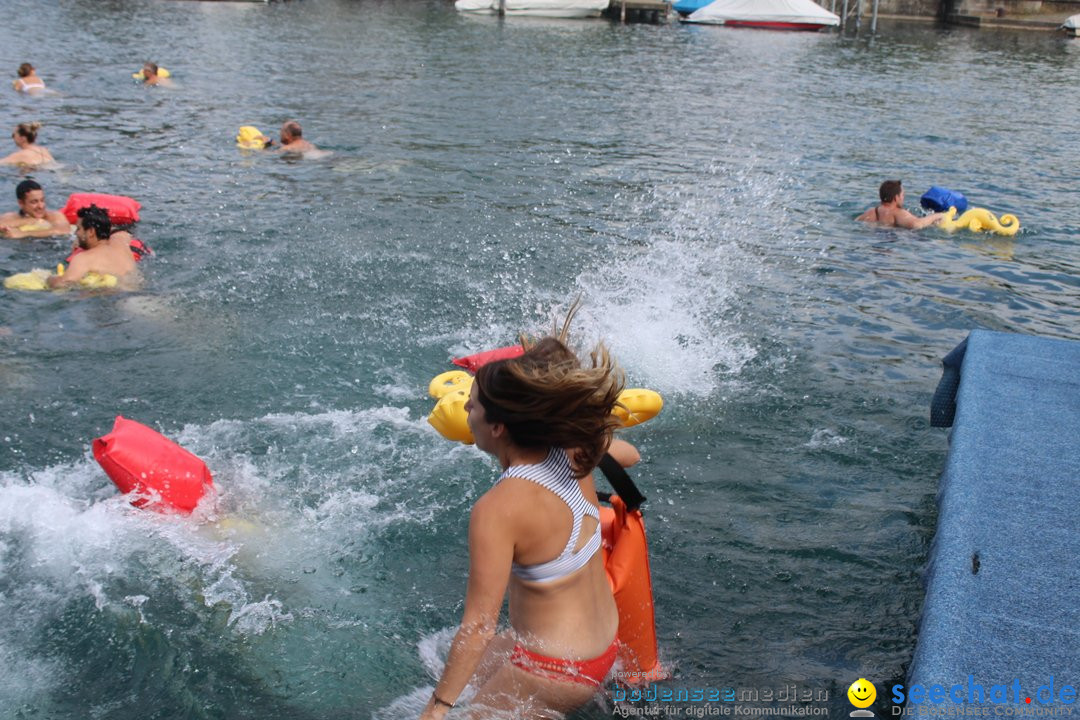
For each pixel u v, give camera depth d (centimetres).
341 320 691
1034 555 344
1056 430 446
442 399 414
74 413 538
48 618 364
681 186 1182
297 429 525
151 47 2364
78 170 1127
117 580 386
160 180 1095
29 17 2850
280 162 1212
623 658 320
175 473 423
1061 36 3775
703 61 2617
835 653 356
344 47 2577
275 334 661
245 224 925
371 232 918
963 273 874
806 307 761
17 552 402
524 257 860
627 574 311
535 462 275
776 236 976
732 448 518
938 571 335
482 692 289
